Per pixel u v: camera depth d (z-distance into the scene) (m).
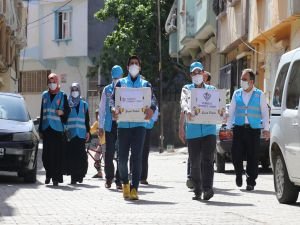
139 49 45.19
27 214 11.06
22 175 17.28
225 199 13.51
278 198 12.98
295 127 12.05
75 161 16.89
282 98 12.95
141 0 45.62
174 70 45.88
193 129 13.03
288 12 21.17
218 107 12.95
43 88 57.66
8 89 42.62
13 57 44.84
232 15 29.58
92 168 23.22
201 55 39.84
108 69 46.31
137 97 13.07
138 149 13.24
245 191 15.20
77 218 10.64
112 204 12.51
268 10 23.72
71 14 55.12
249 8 26.86
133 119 13.08
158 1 41.84
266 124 15.39
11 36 42.28
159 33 41.59
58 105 16.39
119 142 13.31
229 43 30.22
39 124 16.56
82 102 17.11
